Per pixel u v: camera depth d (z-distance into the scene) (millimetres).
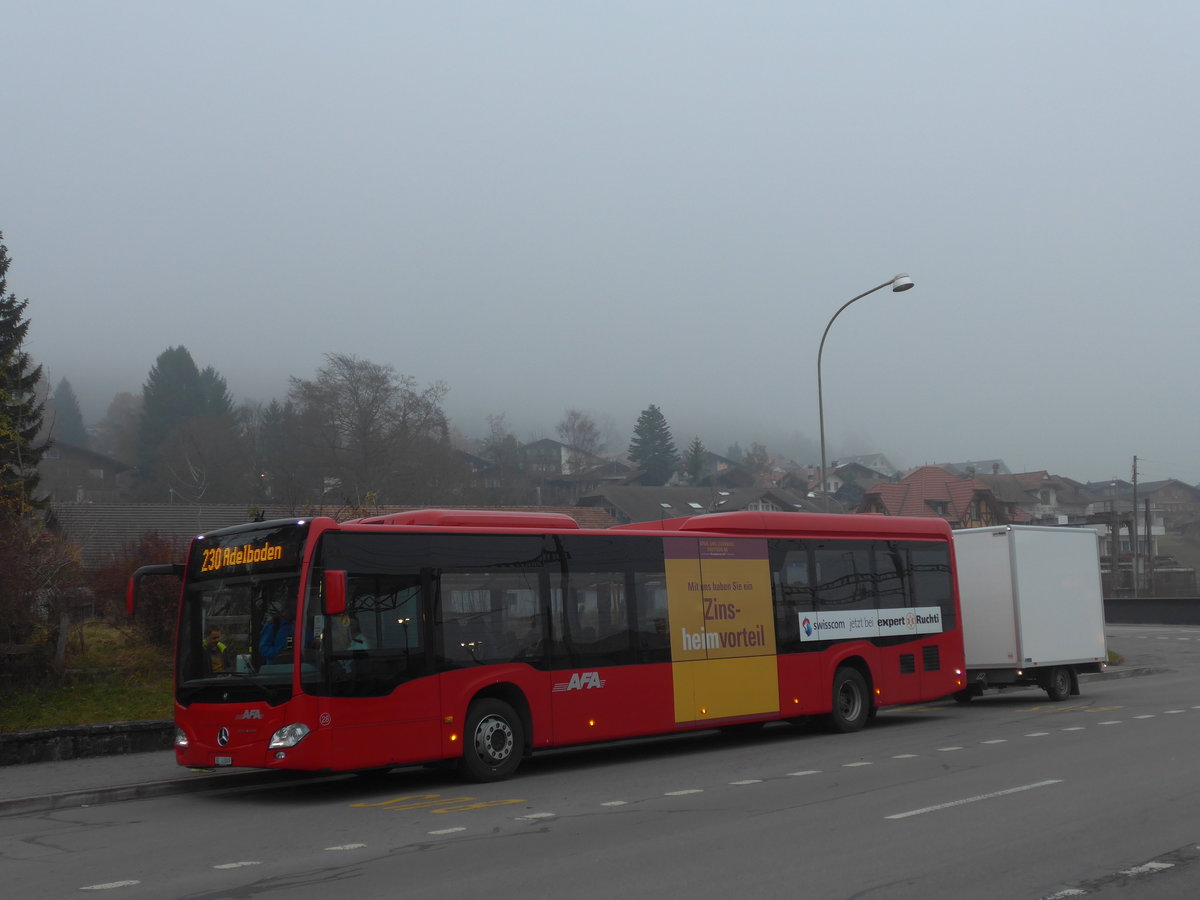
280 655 12617
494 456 109688
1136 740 15805
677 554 16438
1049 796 11359
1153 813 10344
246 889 8258
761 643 17281
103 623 20266
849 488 146000
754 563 17438
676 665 16031
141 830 11203
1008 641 22422
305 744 12320
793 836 9695
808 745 16891
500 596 14289
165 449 86375
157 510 53719
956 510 84750
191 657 13383
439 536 13875
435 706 13406
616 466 139000
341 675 12664
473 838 10055
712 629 16641
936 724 19578
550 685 14562
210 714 12922
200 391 110125
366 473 65938
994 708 22500
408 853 9445
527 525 14906
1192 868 8273
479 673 13883
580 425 121812
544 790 13062
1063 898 7492
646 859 8922
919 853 8883
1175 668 33531
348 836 10430
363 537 13172
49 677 17922
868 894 7648
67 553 18984
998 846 9070
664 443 133750
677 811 11211
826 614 18344
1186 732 16609
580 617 15094
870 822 10234
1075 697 24000
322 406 66312
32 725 16234
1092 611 24188
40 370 36312
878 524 19625
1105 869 8266
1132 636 49719
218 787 14391
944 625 20297
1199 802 10859
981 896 7562
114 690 18109
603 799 12219
